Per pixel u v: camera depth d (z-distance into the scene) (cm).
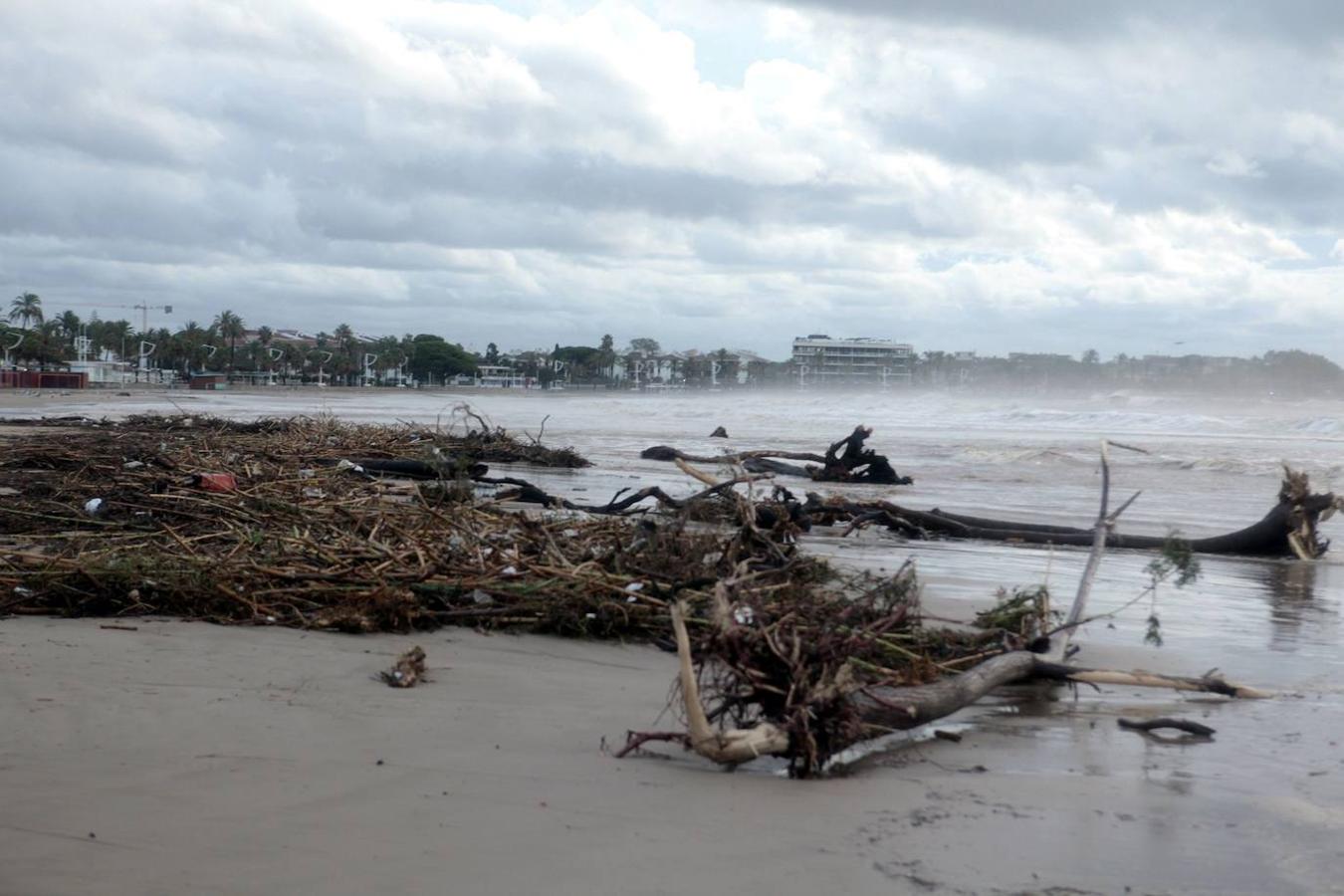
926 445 3703
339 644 747
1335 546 1523
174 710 579
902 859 425
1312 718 647
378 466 2038
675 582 809
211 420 3431
